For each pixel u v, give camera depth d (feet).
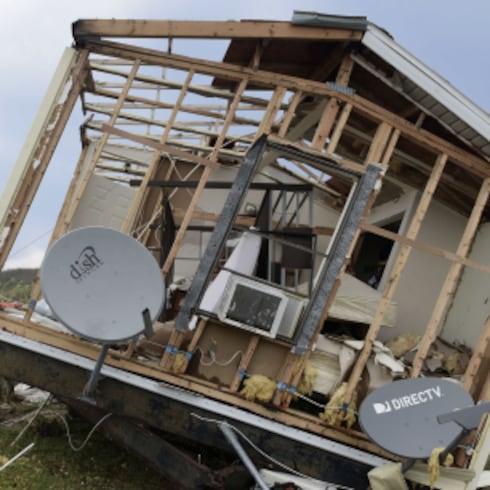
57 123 18.28
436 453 15.07
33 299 17.47
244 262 19.48
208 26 18.57
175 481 16.88
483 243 25.58
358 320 21.99
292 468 17.70
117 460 19.39
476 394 19.44
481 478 17.24
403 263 19.22
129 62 20.51
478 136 19.85
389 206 29.89
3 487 15.79
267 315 17.78
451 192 25.44
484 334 19.39
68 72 18.53
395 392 16.10
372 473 16.25
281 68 21.74
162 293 15.16
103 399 17.37
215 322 18.22
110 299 14.99
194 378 17.87
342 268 18.48
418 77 19.11
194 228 25.07
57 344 17.35
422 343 19.24
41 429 20.34
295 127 24.38
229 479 16.72
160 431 20.07
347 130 23.88
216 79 21.71
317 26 18.72
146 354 18.76
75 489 16.75
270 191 20.59
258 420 17.66
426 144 19.88
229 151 27.89
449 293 19.43
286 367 18.13
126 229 18.61
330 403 18.08
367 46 18.88
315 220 31.78
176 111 18.94
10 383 23.50
